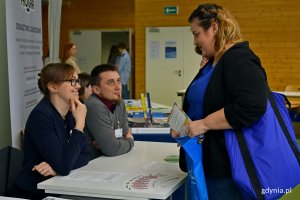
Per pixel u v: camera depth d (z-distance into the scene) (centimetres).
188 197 177
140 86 856
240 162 150
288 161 151
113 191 164
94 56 1021
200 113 166
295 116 578
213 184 160
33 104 283
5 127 280
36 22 292
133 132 304
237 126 151
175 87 839
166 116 367
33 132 194
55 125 197
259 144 151
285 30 762
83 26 1023
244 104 146
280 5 759
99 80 243
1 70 274
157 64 841
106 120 233
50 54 406
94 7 1009
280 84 777
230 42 158
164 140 306
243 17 779
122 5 992
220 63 156
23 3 264
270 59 776
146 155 232
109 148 228
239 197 158
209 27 161
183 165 182
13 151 219
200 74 174
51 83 200
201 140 160
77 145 194
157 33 831
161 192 160
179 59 829
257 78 148
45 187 174
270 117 152
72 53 668
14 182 208
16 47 251
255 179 149
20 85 257
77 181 179
